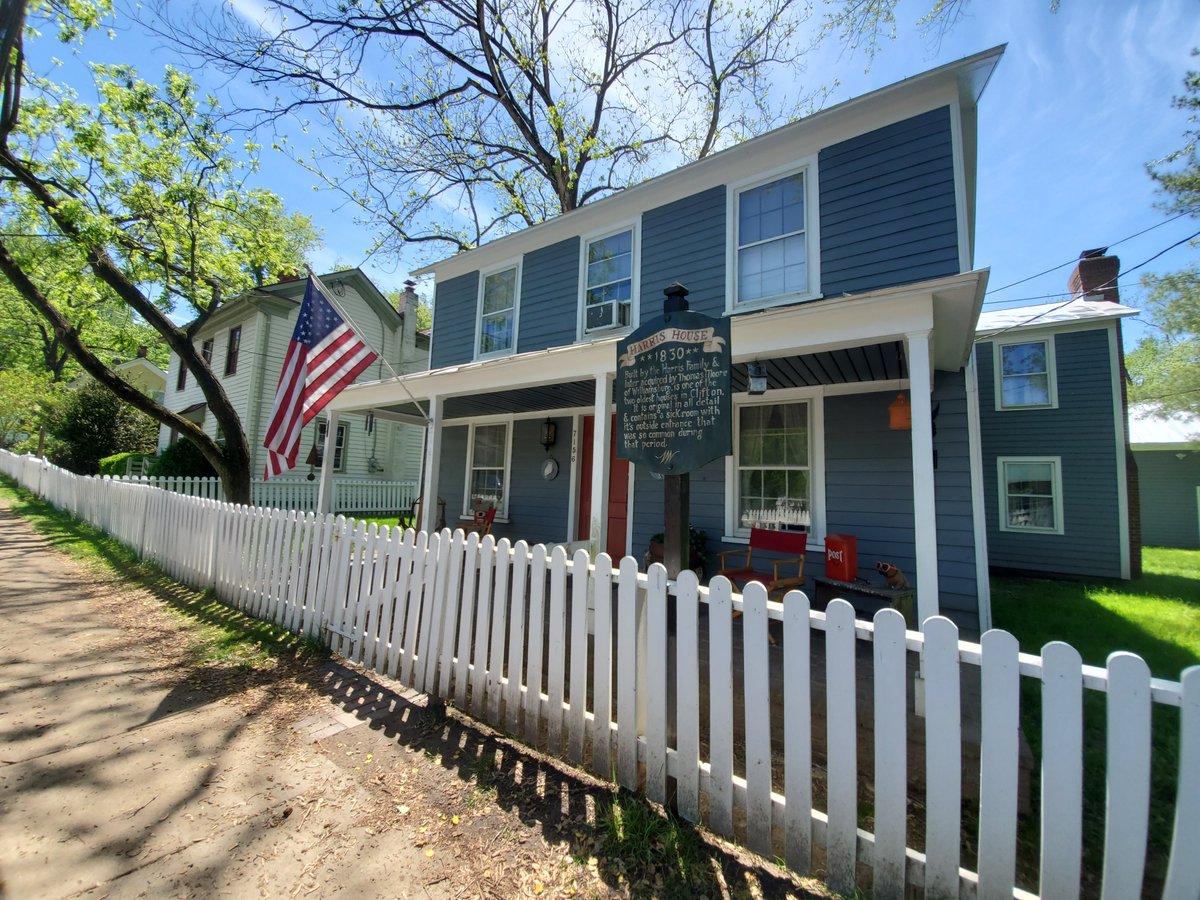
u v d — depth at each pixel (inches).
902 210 215.3
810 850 78.0
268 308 600.1
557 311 332.2
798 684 79.6
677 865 80.4
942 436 222.2
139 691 136.6
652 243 288.7
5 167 292.2
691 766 89.6
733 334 179.8
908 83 209.3
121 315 1073.5
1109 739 60.6
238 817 89.0
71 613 200.4
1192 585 350.3
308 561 181.6
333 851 81.7
